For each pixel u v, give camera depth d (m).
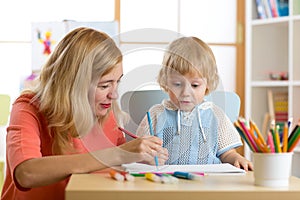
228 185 1.15
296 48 3.78
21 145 1.36
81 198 1.06
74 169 1.29
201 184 1.16
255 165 1.17
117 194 1.06
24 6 4.19
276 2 3.90
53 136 1.48
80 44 1.43
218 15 4.25
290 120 1.26
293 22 3.78
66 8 4.20
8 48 4.21
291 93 3.78
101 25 4.05
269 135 1.17
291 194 1.09
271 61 4.13
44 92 1.46
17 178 1.31
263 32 4.11
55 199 1.48
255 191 1.08
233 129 1.69
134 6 4.20
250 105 4.07
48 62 1.50
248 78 4.07
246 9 4.09
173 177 1.20
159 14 4.22
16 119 1.43
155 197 1.06
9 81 4.21
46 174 1.28
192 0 4.23
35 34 4.11
